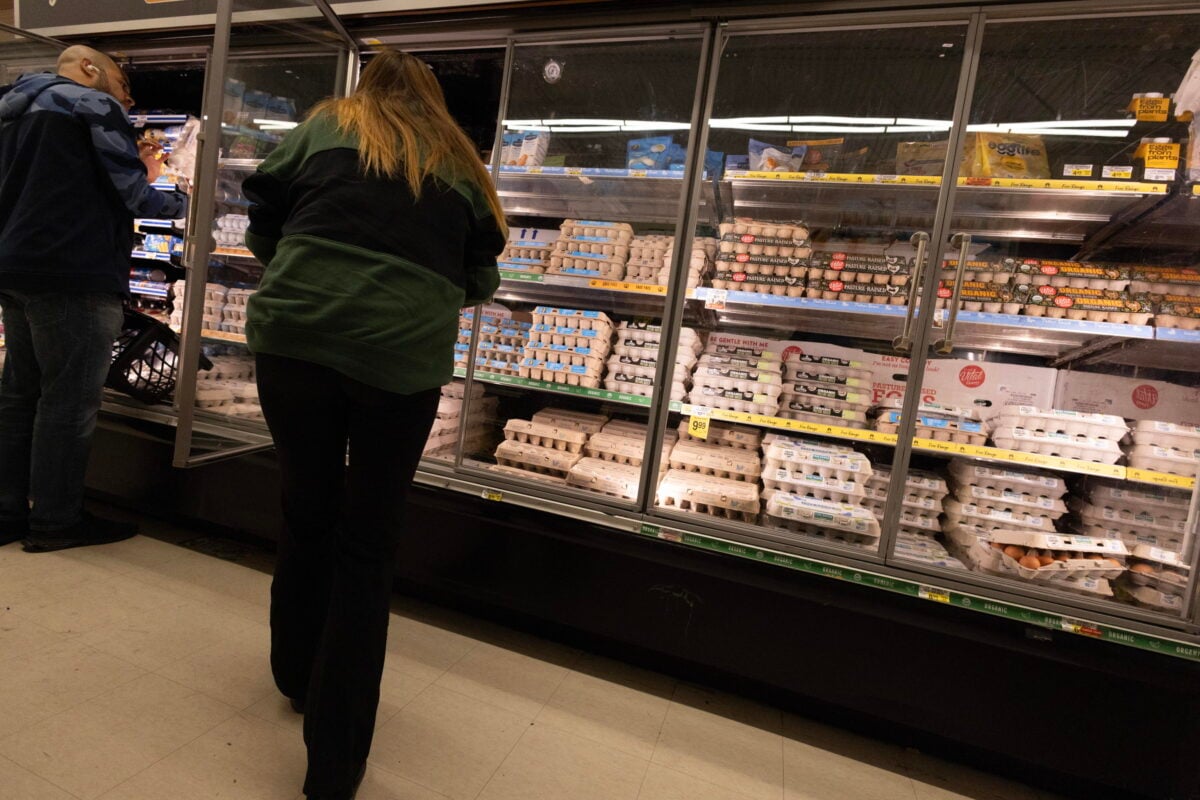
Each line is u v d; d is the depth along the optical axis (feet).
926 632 5.00
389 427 3.66
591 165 8.32
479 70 7.96
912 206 6.63
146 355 7.52
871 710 5.17
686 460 6.84
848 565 5.33
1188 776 4.47
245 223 7.68
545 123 7.54
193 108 10.56
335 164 3.60
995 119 6.95
